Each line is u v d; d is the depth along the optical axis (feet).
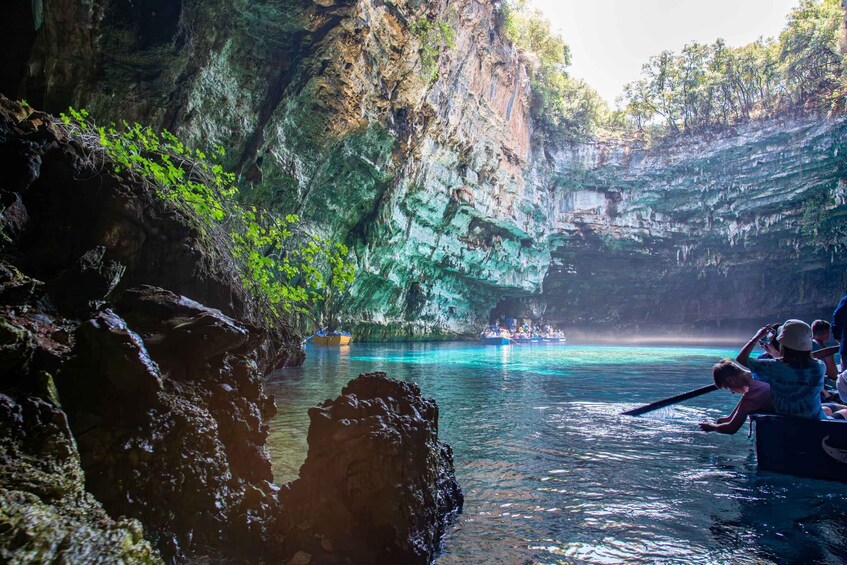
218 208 22.17
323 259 75.56
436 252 105.81
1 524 5.36
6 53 39.83
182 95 51.39
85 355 8.64
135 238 17.46
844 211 124.77
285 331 27.32
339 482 8.75
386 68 69.26
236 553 8.38
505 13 100.48
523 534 10.12
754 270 149.48
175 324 11.35
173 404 8.91
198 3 49.90
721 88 131.13
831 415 16.07
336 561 8.25
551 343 126.82
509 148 111.04
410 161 84.02
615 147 136.56
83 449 7.72
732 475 14.08
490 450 16.53
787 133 122.72
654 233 144.15
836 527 10.59
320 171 69.82
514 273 132.98
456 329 129.08
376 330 101.60
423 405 10.78
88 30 43.62
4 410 6.80
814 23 118.83
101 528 6.24
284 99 59.67
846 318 17.26
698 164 133.49
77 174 16.70
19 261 13.94
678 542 9.86
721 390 31.86
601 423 20.94
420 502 9.06
